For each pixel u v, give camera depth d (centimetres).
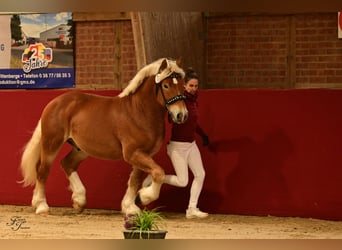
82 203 1077
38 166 1071
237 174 1063
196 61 1381
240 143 1060
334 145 1011
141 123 984
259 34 1376
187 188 1088
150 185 991
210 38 1409
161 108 988
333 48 1327
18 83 1485
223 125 1070
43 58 1475
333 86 1330
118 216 1060
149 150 995
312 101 1023
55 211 1116
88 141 1020
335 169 1010
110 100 1028
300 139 1030
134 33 1270
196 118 1000
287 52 1359
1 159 1213
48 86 1481
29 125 1189
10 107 1204
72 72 1471
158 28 1287
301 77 1355
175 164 1000
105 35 1462
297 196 1032
